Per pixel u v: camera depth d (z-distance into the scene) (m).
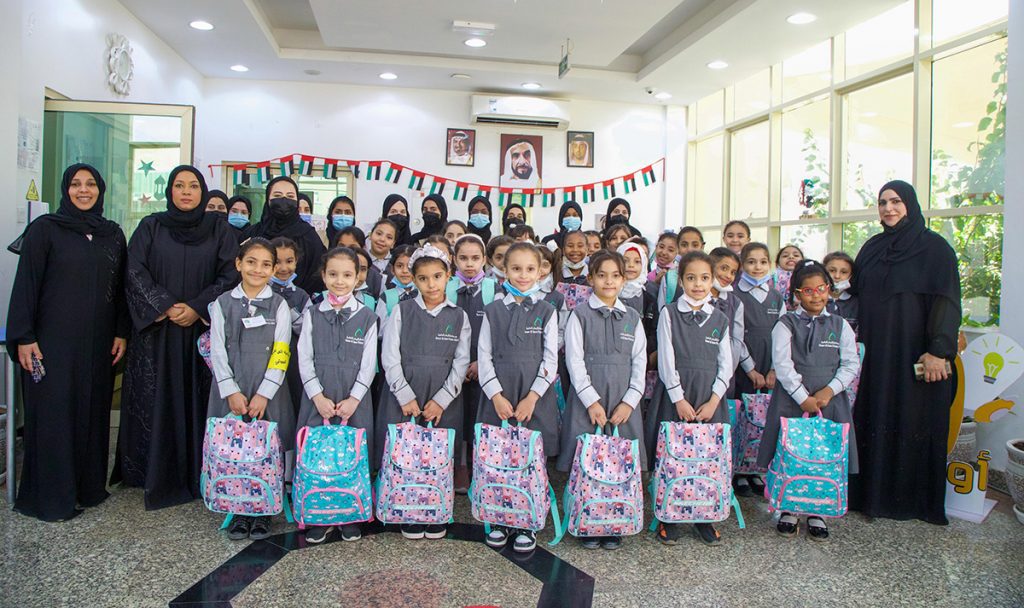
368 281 3.25
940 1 4.11
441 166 6.94
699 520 2.32
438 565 2.16
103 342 2.64
